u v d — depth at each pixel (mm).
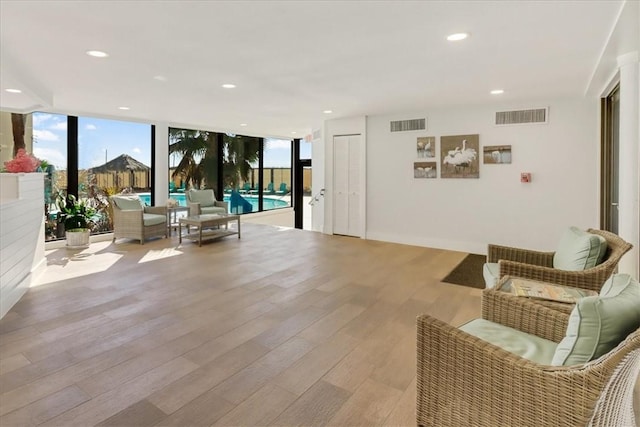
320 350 2566
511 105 5566
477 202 5918
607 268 2270
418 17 2557
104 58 3445
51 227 6133
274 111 6320
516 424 1330
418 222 6457
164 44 3080
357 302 3531
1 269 3119
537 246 5527
